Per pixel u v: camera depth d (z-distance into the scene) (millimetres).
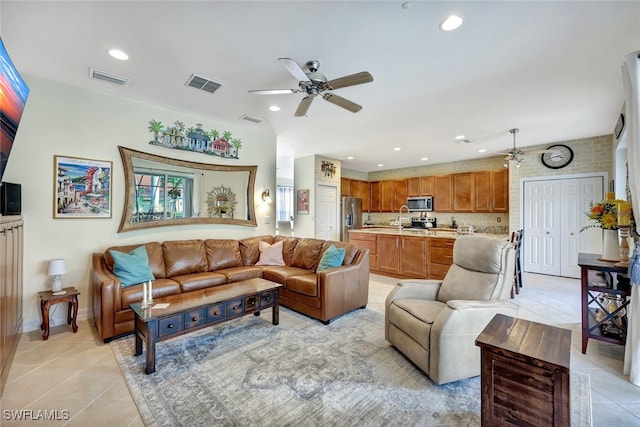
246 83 2988
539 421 1258
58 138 3018
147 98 3443
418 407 1783
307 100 2666
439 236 4758
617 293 2348
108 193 3344
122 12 1906
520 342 1410
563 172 5281
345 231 7371
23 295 2816
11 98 1892
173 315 2285
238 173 4625
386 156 6777
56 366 2232
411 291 2664
